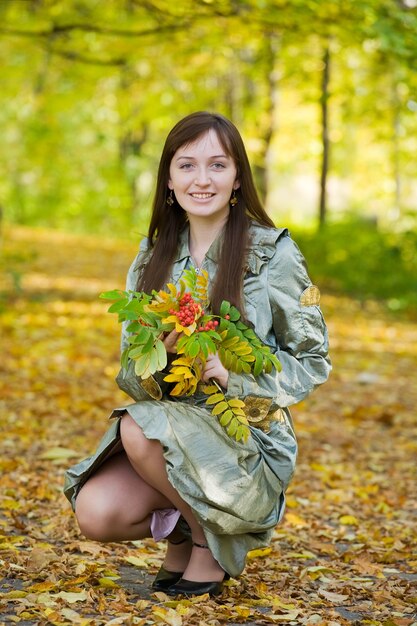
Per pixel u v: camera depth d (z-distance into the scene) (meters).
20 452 6.62
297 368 3.71
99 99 22.59
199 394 3.76
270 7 10.30
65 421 7.69
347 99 18.77
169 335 3.58
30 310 13.29
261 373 3.64
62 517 5.05
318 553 4.90
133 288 4.01
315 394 9.59
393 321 15.42
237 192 3.86
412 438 7.99
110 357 10.54
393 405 9.02
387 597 4.01
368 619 3.70
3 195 28.95
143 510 3.72
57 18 12.30
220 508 3.55
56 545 4.64
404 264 17.91
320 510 5.78
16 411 7.87
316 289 3.78
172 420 3.55
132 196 29.33
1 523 4.88
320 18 10.22
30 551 4.41
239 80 21.92
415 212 18.52
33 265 18.14
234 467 3.58
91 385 9.16
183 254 3.89
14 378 9.07
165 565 3.98
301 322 3.73
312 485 6.34
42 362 9.97
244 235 3.77
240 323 3.65
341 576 4.41
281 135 29.23
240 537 3.71
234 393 3.62
